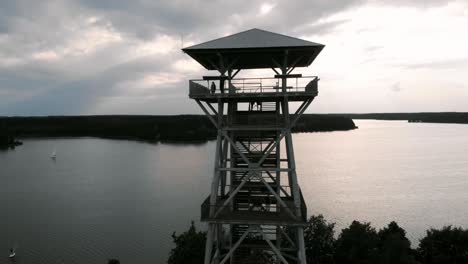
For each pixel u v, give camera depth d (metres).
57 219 55.53
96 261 40.66
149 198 68.00
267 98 18.16
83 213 58.50
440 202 63.41
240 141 21.52
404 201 64.19
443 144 162.50
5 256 42.16
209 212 17.45
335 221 53.72
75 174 94.31
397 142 176.00
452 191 71.06
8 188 77.50
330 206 61.41
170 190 74.56
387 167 101.12
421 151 137.25
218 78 17.70
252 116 19.06
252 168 17.91
